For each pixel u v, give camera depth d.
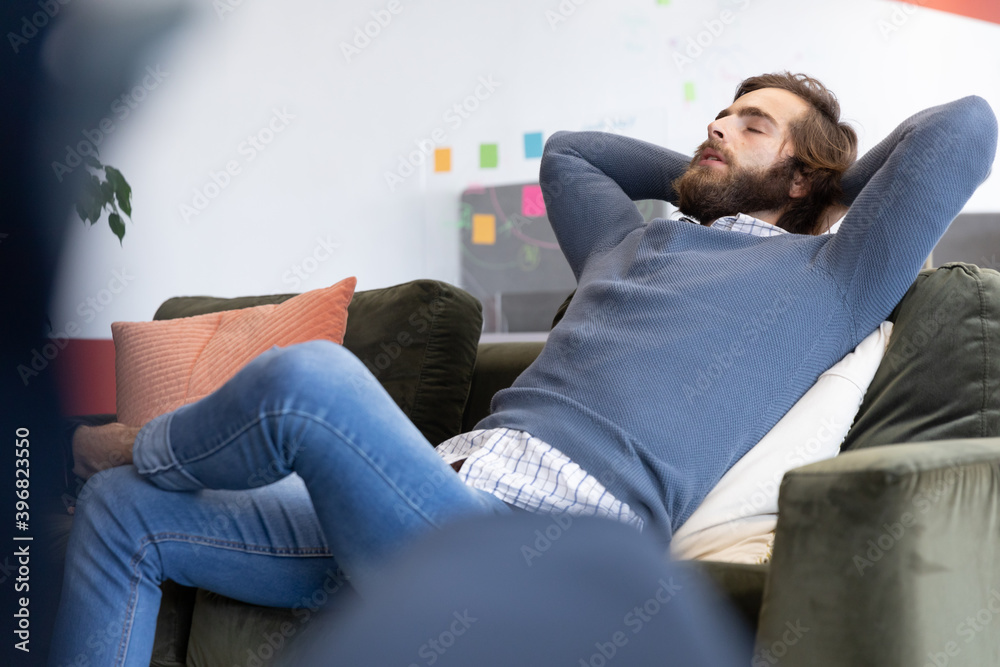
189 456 0.93
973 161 1.27
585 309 1.32
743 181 1.53
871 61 3.92
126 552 0.97
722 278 1.25
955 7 3.91
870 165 1.44
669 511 1.10
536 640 0.55
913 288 1.24
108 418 1.82
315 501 0.91
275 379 0.87
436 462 0.92
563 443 1.11
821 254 1.28
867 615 0.70
